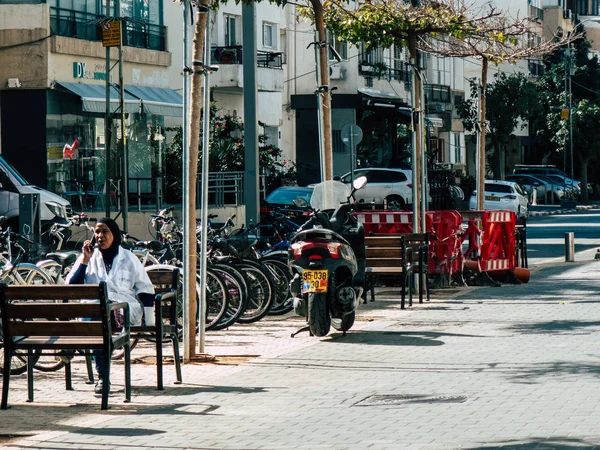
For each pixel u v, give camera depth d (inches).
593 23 4345.5
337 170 2348.7
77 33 1501.0
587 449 341.7
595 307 758.5
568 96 3334.2
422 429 383.9
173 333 495.2
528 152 3811.5
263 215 1010.7
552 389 454.0
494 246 948.6
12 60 1428.4
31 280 589.3
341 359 552.1
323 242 608.7
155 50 1669.5
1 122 1440.7
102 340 436.1
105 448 366.0
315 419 410.0
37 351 492.1
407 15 974.4
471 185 2625.5
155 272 508.7
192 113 569.3
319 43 846.5
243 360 557.3
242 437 380.5
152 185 1565.0
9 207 1087.6
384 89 2484.0
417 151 945.5
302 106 2260.1
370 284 821.2
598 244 1552.7
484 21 1039.0
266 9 2042.3
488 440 361.1
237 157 1620.3
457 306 779.4
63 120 1457.9
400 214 924.0
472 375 496.4
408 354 562.6
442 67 2952.8
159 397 463.2
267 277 685.3
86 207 1416.1
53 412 432.5
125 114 1523.1
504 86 2977.4
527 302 799.7
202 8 570.6
